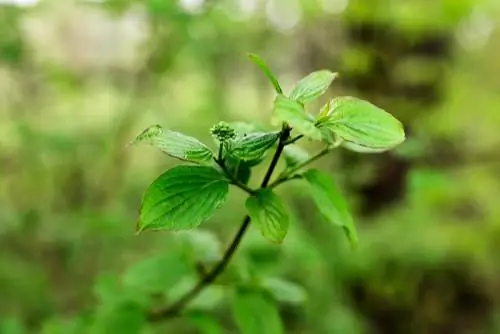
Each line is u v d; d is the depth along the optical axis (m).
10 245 1.11
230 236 1.14
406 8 1.21
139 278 0.57
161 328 0.94
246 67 1.49
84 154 1.17
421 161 1.23
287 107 0.40
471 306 1.36
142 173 1.35
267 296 0.56
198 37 1.20
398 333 1.32
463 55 1.40
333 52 1.34
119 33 1.41
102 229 1.01
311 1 1.25
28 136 1.11
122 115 1.23
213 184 0.44
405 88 1.28
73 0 1.11
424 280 1.29
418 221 1.26
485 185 1.29
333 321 1.10
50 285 1.04
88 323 0.68
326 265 1.13
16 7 1.04
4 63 1.13
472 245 1.29
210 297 0.61
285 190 1.04
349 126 0.42
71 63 1.40
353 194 1.19
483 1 1.22
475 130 1.32
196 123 1.34
